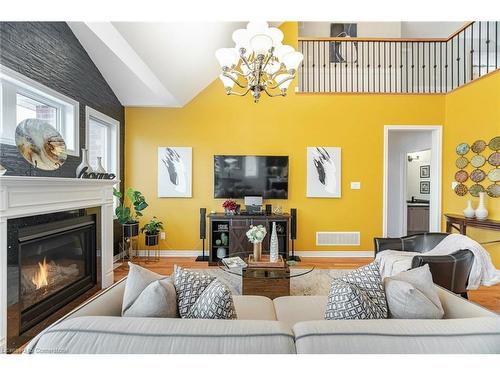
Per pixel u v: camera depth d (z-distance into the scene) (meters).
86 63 3.41
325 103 4.60
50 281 2.45
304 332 0.94
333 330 0.94
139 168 4.61
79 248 2.86
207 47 3.50
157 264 4.20
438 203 4.53
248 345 0.89
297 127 4.61
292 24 4.59
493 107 3.70
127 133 4.58
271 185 4.54
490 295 2.96
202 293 1.35
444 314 1.42
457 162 4.26
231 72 2.33
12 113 2.40
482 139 3.88
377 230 4.61
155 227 4.27
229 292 1.27
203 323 0.98
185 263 4.25
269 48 1.99
